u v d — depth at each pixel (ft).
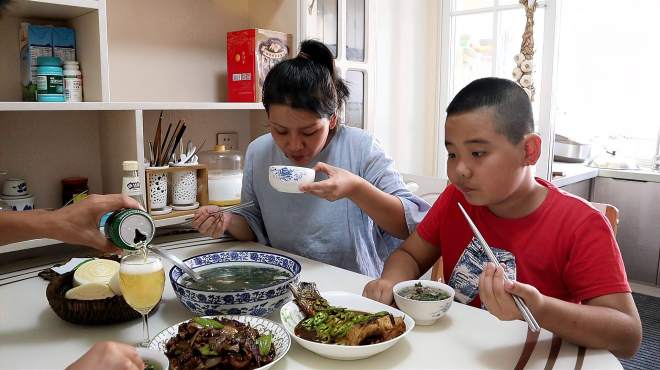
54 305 3.07
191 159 6.02
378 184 4.78
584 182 10.57
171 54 6.57
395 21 9.24
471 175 3.13
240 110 7.37
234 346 2.45
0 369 2.59
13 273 4.17
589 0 11.33
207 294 2.90
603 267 3.03
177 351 2.52
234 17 7.20
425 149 10.44
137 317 3.18
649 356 7.52
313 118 3.99
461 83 10.02
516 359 2.64
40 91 5.03
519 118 3.09
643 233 10.18
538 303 2.62
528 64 8.61
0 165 5.47
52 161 5.82
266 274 3.57
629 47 11.04
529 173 3.36
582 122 11.88
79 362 2.02
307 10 6.79
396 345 2.83
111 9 5.94
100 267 3.31
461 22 9.85
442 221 4.07
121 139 5.66
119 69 6.09
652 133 11.07
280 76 3.96
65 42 5.40
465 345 2.82
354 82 7.82
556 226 3.36
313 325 2.84
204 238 5.25
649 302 9.59
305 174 3.98
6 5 4.64
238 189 6.17
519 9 9.06
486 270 2.71
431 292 3.31
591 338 2.71
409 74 9.74
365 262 4.96
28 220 3.17
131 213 3.10
